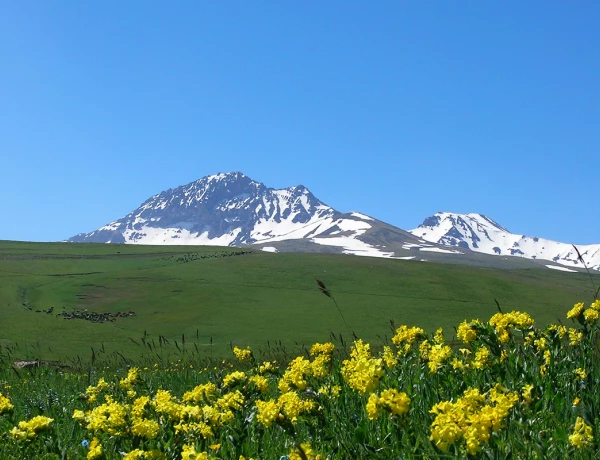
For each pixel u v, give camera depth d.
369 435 5.98
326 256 186.25
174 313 110.75
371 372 5.77
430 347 8.44
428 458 4.94
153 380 16.67
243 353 9.63
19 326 81.06
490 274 164.00
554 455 5.03
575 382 7.13
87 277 149.25
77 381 18.27
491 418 4.43
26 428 6.94
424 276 151.75
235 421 6.66
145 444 6.30
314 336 86.62
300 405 6.20
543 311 119.06
